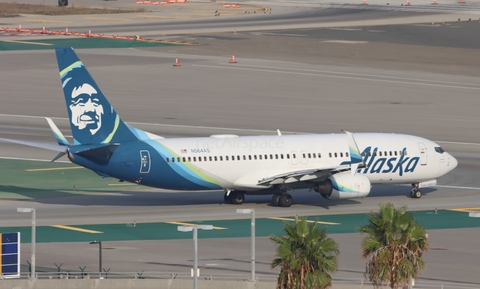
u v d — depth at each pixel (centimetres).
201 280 18700
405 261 14650
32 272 18688
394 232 14888
